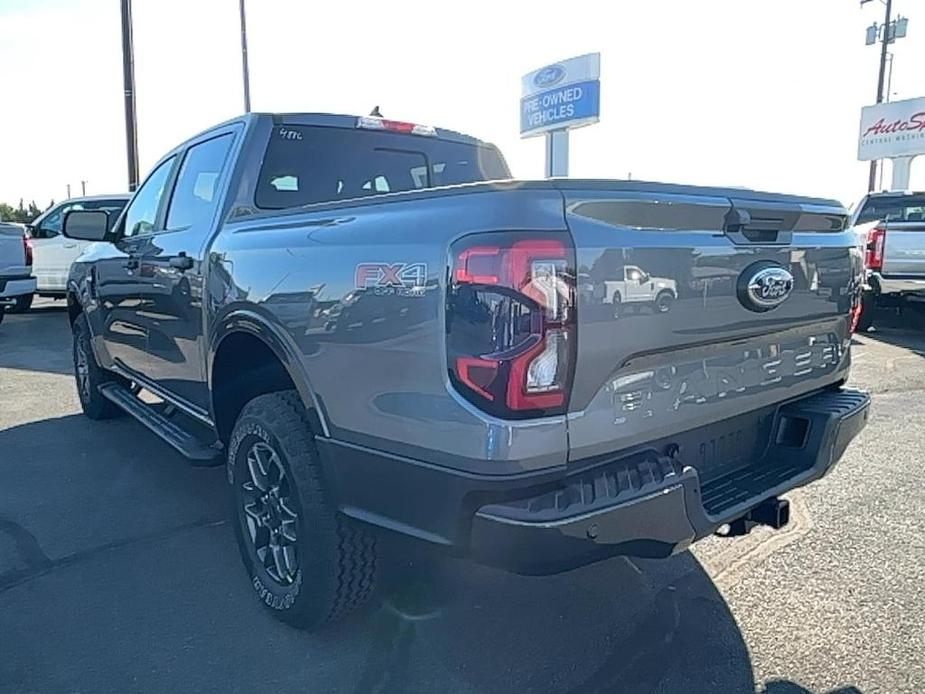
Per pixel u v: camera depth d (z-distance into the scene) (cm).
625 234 215
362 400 235
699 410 247
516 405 200
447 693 253
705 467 265
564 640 283
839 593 316
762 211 256
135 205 485
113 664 271
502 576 332
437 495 216
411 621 297
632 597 315
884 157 2248
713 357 252
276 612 295
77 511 413
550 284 200
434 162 430
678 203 228
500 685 257
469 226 205
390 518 236
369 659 273
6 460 502
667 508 222
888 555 352
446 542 218
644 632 288
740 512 248
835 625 291
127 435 561
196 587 327
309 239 262
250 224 314
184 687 258
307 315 256
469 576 332
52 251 1373
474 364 202
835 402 303
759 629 289
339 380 244
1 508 418
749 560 349
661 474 225
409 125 415
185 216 396
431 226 215
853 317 322
